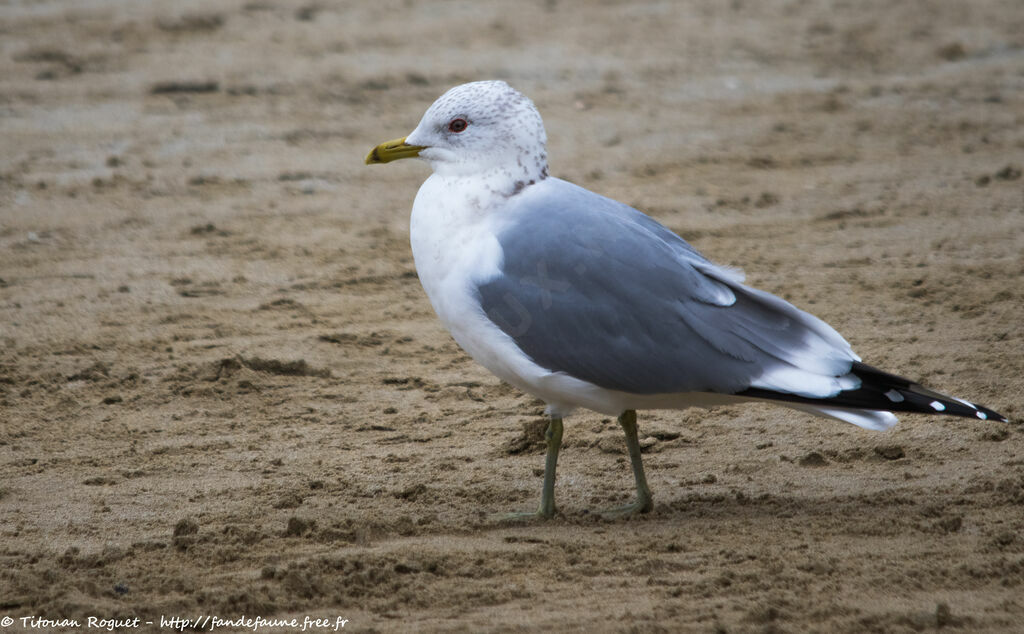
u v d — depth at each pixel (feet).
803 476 33.65
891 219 59.00
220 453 37.04
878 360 41.96
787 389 28.86
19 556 29.45
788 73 90.12
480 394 41.73
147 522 31.73
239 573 28.04
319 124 79.25
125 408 40.96
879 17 106.42
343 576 27.37
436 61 93.35
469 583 27.20
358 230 61.00
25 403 41.37
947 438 35.45
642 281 29.73
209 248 58.65
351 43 98.53
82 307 51.16
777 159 70.38
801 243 56.39
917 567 27.04
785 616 24.72
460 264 30.76
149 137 77.20
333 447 37.40
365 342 46.85
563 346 29.91
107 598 26.81
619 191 65.46
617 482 34.06
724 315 29.63
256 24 104.22
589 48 97.19
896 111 79.51
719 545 28.91
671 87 86.84
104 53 95.40
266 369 43.91
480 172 31.45
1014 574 26.55
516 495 33.32
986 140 72.02
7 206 65.10
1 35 100.07
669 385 29.58
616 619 24.99
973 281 49.42
